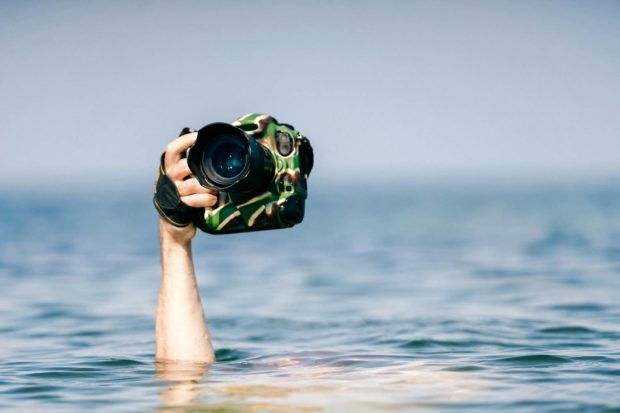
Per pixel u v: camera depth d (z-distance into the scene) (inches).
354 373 240.4
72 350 340.5
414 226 1425.9
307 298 556.4
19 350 345.7
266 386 224.8
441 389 221.9
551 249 891.4
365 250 949.8
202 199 220.2
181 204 222.2
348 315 463.5
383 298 548.7
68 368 283.1
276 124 224.1
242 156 218.5
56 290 600.7
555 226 1293.1
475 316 436.8
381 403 208.1
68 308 504.4
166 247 234.7
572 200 2439.7
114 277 689.0
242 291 600.7
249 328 414.0
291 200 219.9
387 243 1048.2
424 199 3122.5
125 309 497.7
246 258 876.6
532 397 218.2
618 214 1579.7
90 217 1953.7
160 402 218.5
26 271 744.3
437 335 358.6
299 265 793.6
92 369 279.1
